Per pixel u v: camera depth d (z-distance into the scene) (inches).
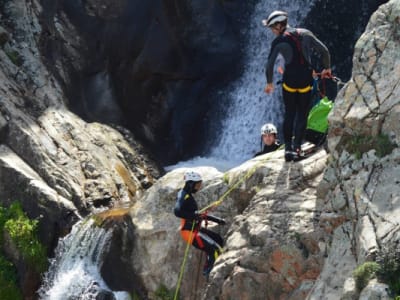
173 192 456.1
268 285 376.8
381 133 359.6
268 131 446.0
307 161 402.6
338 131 377.4
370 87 370.3
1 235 545.0
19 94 622.2
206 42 685.9
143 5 675.4
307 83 394.9
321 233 366.0
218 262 398.6
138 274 461.7
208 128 702.5
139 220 466.0
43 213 544.7
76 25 679.7
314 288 346.3
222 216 427.8
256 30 701.9
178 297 437.1
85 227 518.6
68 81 666.2
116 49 677.9
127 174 617.6
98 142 624.1
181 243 441.4
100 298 476.4
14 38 661.3
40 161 575.2
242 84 697.6
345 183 361.4
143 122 686.5
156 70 675.4
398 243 314.8
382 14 383.2
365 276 314.3
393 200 333.4
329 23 681.6
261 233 382.3
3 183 560.7
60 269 518.3
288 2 700.0
